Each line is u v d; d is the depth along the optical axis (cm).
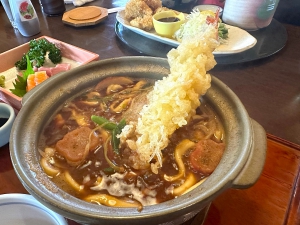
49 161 21
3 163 26
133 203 18
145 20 45
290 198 22
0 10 61
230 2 44
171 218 15
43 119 22
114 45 44
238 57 39
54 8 54
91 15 52
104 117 24
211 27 24
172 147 21
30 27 49
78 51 41
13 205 20
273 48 41
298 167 24
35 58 41
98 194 19
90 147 21
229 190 23
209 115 23
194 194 16
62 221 19
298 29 47
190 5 55
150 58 26
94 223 15
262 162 18
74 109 25
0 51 46
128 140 20
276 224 21
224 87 23
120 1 60
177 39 42
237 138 20
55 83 24
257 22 44
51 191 17
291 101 32
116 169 20
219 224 21
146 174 20
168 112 20
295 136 28
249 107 31
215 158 20
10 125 26
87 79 26
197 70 21
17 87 34
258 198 22
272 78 36
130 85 27
